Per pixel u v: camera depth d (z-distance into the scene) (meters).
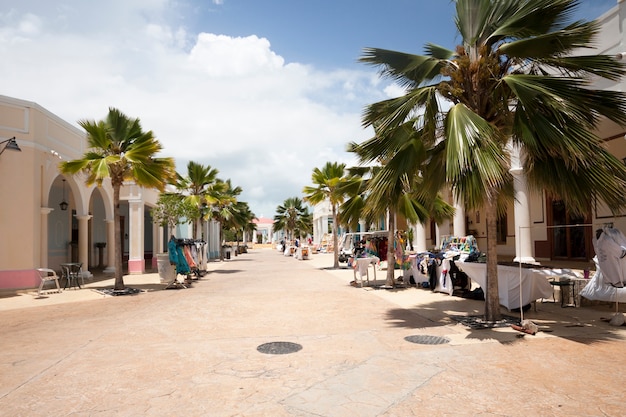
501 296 8.44
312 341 6.43
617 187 6.05
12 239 13.28
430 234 24.42
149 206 24.95
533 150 6.37
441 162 7.94
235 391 4.39
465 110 6.52
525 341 6.12
